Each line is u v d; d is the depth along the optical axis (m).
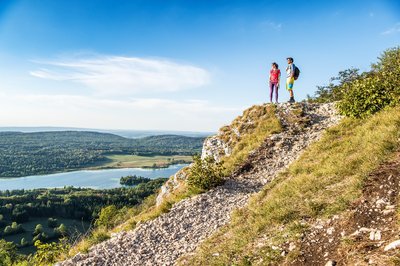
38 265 14.55
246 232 9.17
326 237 6.62
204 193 16.06
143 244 11.72
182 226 12.69
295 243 6.98
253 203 12.18
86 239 14.34
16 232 111.44
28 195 154.00
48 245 14.63
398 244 5.02
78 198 141.38
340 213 7.25
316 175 10.98
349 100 17.20
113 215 51.38
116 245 12.07
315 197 8.98
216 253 8.78
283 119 23.03
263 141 20.66
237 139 23.88
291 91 24.97
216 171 17.62
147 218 14.49
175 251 10.59
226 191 15.88
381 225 6.02
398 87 15.20
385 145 9.30
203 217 13.21
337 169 10.22
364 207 6.89
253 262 7.14
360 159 9.97
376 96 15.94
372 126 13.34
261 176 16.91
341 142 14.12
